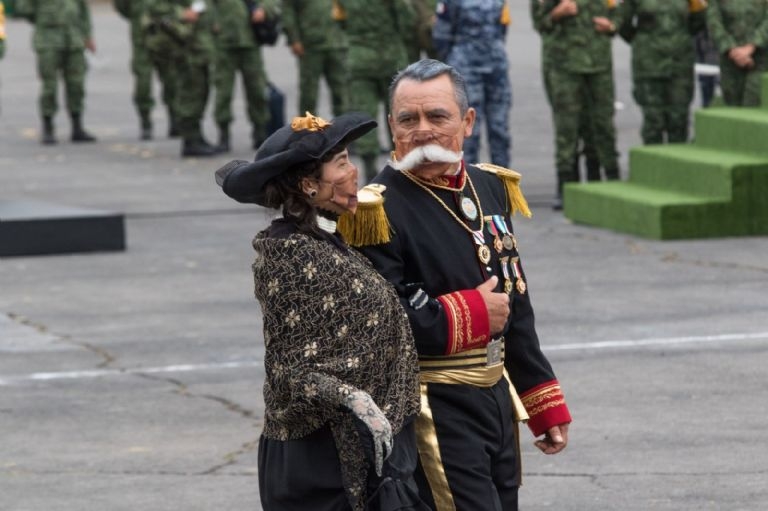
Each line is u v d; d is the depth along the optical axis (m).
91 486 24.45
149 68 71.38
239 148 68.06
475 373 16.16
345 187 15.04
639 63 51.62
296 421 14.82
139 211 52.09
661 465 24.62
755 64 50.12
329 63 63.78
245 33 64.88
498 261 16.70
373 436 14.37
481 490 16.03
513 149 64.25
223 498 23.73
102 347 33.88
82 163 64.19
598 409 27.89
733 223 44.78
